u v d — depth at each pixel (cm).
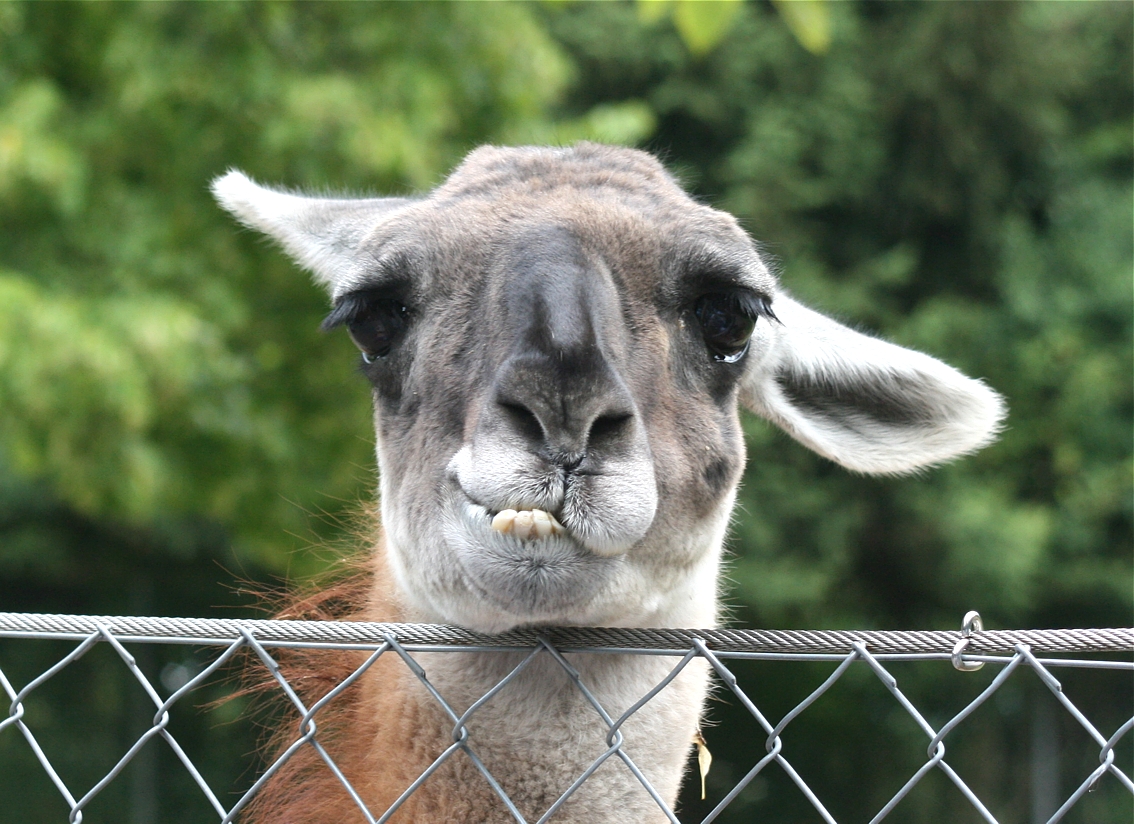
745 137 2652
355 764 532
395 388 500
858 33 2739
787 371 634
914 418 611
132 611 2938
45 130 1486
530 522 397
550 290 433
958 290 2822
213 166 1602
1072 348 2677
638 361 462
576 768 479
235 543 2158
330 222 627
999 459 2725
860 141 2672
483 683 481
